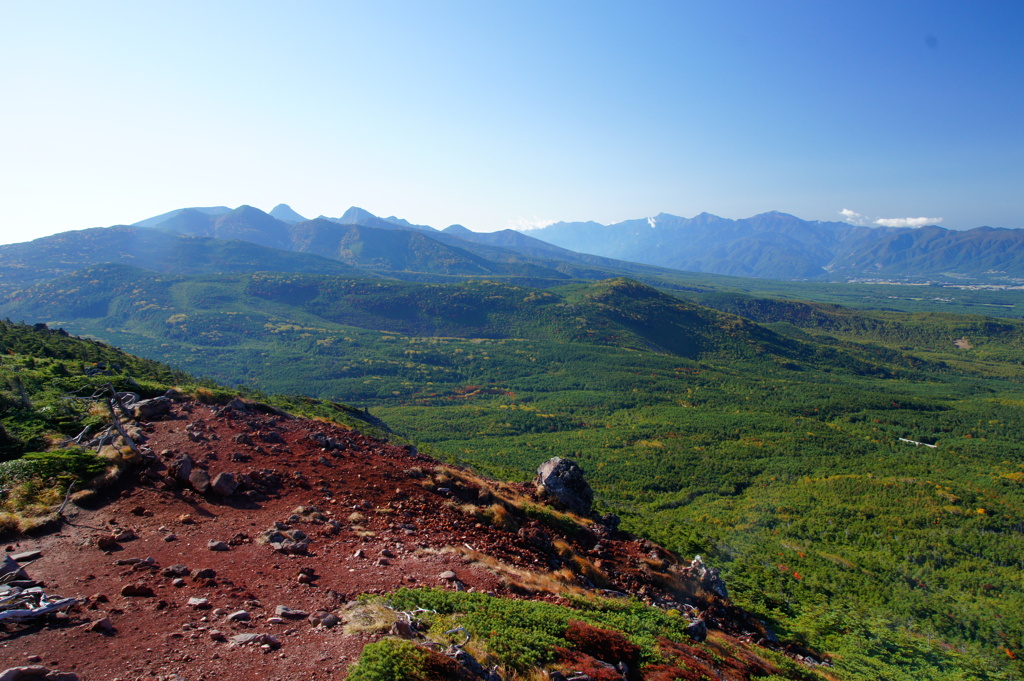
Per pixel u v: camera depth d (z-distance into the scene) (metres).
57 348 54.00
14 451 23.69
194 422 29.45
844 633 37.75
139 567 15.55
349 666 11.45
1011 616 46.41
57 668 10.41
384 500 25.28
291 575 16.31
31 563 15.41
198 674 10.70
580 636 16.31
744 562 49.25
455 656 12.44
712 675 17.58
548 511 31.83
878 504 80.12
